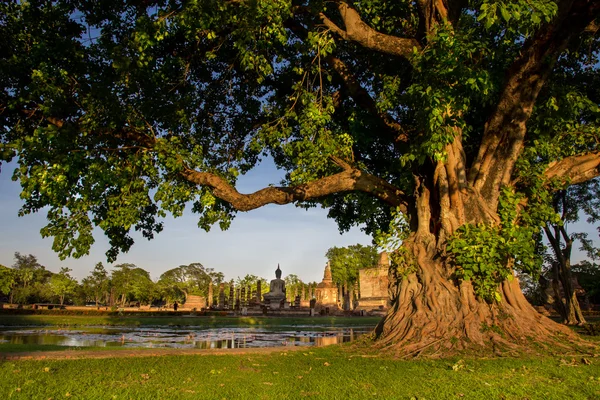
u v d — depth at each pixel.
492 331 9.54
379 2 11.98
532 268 10.48
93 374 6.56
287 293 88.88
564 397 5.08
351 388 5.61
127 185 11.78
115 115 10.90
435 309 10.10
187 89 13.26
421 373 6.81
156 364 7.71
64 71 10.58
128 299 96.44
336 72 12.96
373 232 17.08
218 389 5.54
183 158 11.72
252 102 14.74
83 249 11.32
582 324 21.09
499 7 7.64
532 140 12.07
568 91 11.36
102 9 12.16
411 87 9.35
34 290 81.38
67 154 9.88
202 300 57.72
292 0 12.22
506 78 10.20
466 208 10.77
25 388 5.39
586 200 23.19
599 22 11.45
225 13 10.40
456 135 10.27
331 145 11.91
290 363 8.05
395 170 13.45
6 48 11.20
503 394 5.22
